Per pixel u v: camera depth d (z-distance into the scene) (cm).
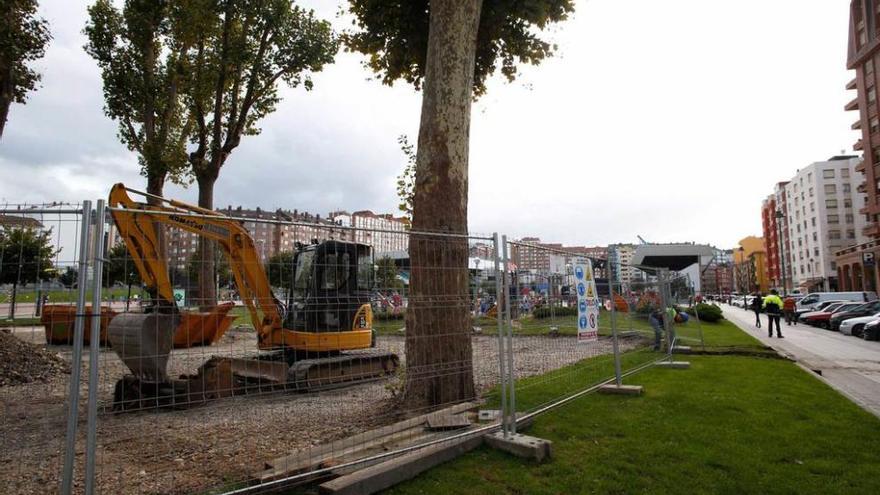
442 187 668
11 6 1282
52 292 301
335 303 833
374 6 1034
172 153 2034
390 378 921
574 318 683
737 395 724
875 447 493
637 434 529
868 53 4928
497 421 531
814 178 8288
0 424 485
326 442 518
